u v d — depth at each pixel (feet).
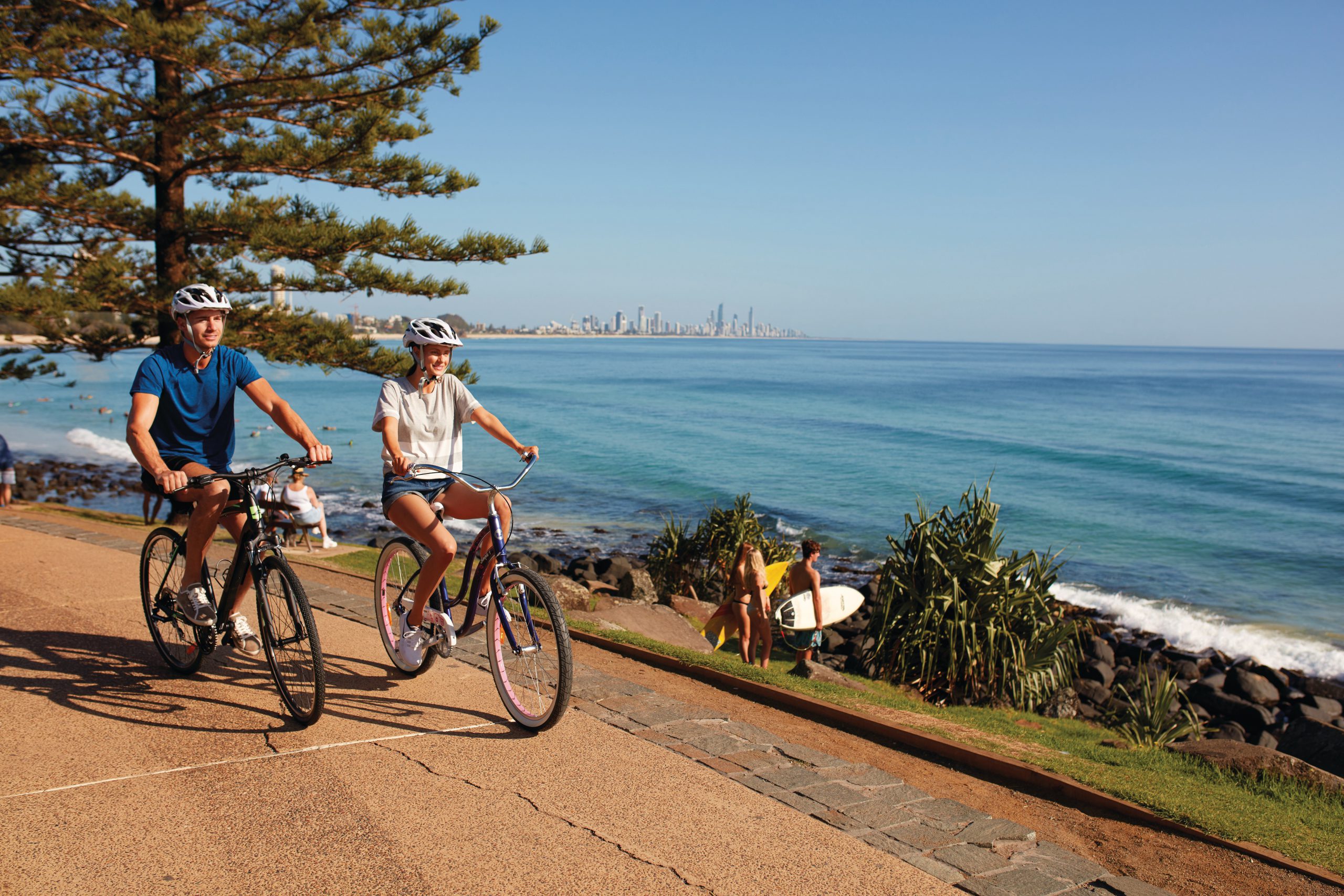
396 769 11.69
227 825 9.93
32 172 43.60
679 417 197.36
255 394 13.76
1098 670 45.19
